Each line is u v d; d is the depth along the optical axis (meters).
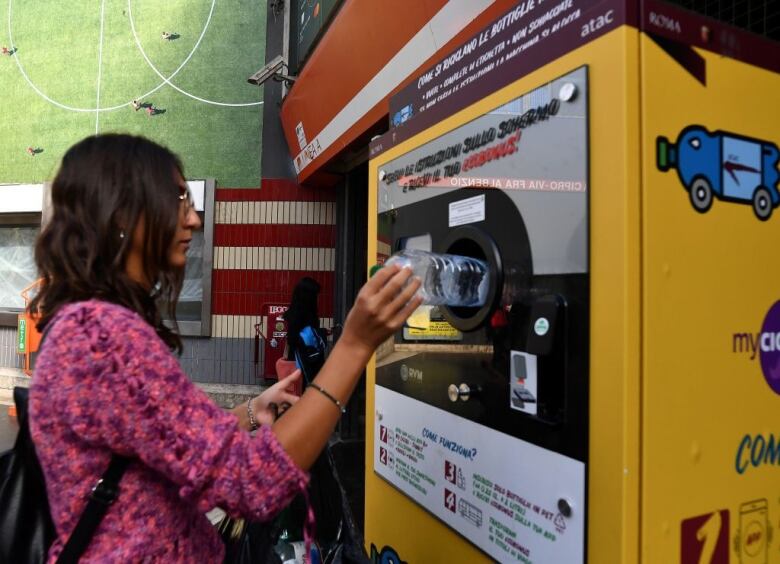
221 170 6.23
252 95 6.20
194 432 0.74
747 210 0.88
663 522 0.79
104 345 0.73
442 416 1.25
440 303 1.13
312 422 0.84
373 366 1.64
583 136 0.84
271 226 6.11
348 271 5.44
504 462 1.03
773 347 0.90
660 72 0.79
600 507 0.81
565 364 0.87
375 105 3.57
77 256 0.84
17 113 7.07
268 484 0.76
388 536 1.52
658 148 0.79
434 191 1.28
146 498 0.78
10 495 0.86
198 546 0.86
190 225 0.98
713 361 0.84
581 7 0.85
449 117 1.22
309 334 4.17
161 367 0.75
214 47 6.29
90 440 0.73
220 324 6.15
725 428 0.85
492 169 1.07
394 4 2.92
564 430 0.88
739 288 0.86
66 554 0.75
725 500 0.85
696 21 0.83
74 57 6.80
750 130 0.88
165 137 6.42
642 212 0.78
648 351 0.78
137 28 6.55
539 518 0.94
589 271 0.83
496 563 1.05
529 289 0.96
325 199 6.09
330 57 4.01
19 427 0.87
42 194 6.89
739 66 0.87
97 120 6.73
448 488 1.22
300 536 1.30
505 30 1.04
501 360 1.04
